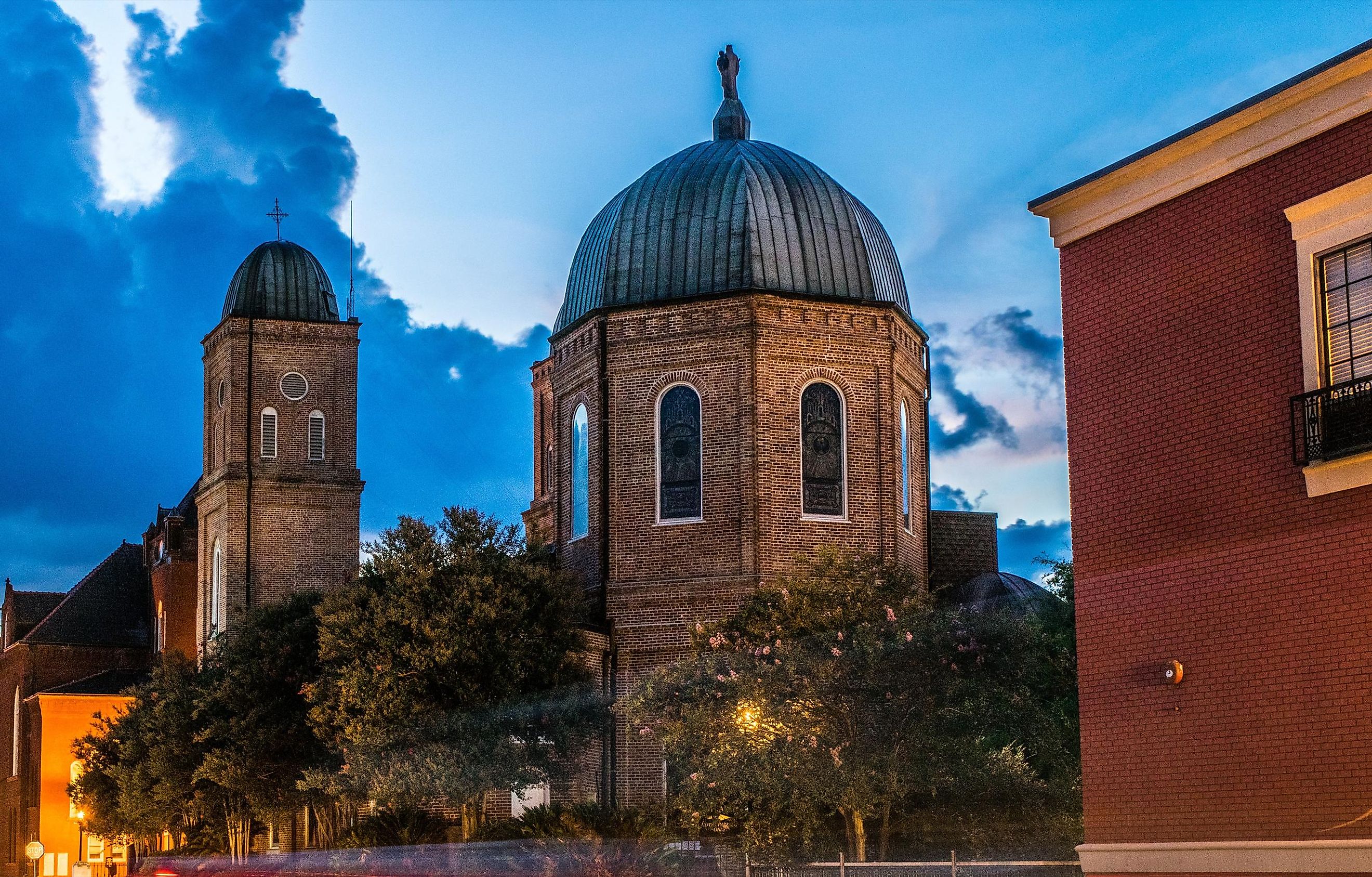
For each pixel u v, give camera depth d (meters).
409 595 38.31
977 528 49.47
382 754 36.81
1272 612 18.31
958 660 32.53
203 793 46.72
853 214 46.19
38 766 71.00
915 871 26.41
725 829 33.38
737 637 34.59
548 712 38.47
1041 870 24.61
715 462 43.44
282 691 45.16
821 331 44.06
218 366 65.62
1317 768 17.66
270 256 65.56
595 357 45.19
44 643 74.31
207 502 65.25
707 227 44.88
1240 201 19.17
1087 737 20.39
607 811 36.31
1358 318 17.80
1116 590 20.25
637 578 43.81
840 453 43.97
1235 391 19.03
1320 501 17.91
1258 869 18.00
